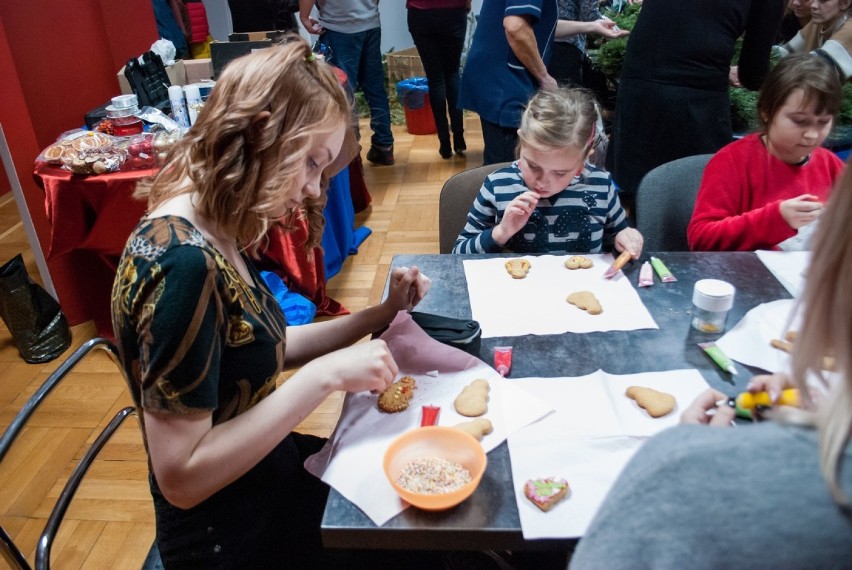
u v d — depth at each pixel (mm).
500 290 1345
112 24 3195
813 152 1654
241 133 833
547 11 2377
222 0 5289
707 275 1375
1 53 2408
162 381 802
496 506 822
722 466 424
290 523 1042
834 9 2348
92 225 2258
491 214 1692
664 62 2422
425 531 795
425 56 4078
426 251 3217
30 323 2439
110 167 2160
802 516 401
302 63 868
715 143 2506
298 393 918
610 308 1264
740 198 1659
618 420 955
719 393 920
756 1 2197
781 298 1275
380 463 900
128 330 837
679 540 427
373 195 3902
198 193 876
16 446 2047
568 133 1416
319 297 2697
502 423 958
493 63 2479
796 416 446
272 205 862
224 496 968
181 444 829
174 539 982
